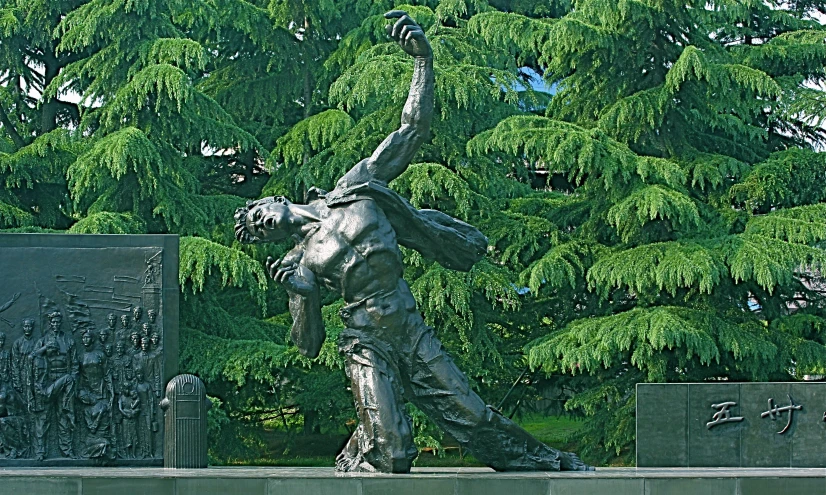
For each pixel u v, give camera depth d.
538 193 20.48
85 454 11.66
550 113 19.58
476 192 17.98
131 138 16.97
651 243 16.89
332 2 21.03
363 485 9.75
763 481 9.96
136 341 11.83
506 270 17.80
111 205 17.91
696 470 10.90
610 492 9.84
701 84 17.67
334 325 17.44
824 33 20.02
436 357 10.49
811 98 19.66
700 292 16.94
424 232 10.89
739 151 19.53
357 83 17.30
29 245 11.84
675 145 18.33
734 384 11.56
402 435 10.10
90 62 18.41
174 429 11.23
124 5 18.16
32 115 21.84
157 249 11.95
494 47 19.22
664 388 11.61
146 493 9.97
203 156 21.64
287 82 21.83
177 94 17.36
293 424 21.59
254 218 10.79
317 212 10.74
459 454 20.67
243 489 9.86
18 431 11.61
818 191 18.56
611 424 17.73
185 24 20.53
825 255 16.11
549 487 9.83
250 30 20.64
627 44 18.06
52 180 19.39
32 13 20.00
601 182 17.66
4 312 11.73
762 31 22.06
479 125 19.12
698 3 18.36
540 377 19.70
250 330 18.98
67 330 11.80
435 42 17.98
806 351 17.17
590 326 16.36
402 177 16.94
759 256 15.86
